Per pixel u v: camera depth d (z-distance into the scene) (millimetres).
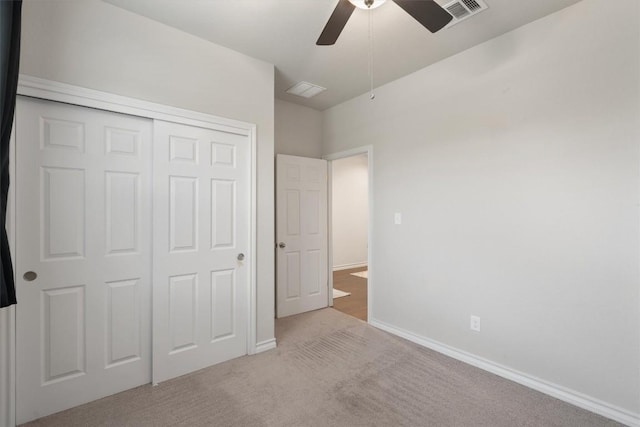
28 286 1742
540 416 1814
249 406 1901
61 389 1842
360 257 6930
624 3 1771
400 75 2959
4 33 1269
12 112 1400
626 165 1769
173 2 1929
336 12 1638
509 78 2236
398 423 1747
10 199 1669
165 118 2158
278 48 2475
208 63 2359
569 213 1969
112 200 2006
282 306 3559
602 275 1847
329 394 2027
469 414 1828
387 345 2795
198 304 2328
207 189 2367
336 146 3797
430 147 2752
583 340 1912
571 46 1954
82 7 1864
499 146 2289
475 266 2432
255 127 2605
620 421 1768
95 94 1893
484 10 2000
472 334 2451
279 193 3537
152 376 2145
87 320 1926
